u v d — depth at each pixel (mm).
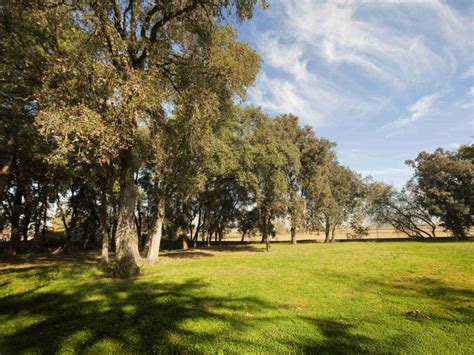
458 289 9047
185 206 35750
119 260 11938
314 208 41844
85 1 9234
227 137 22578
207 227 41031
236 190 41156
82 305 7668
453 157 40188
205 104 12148
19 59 9438
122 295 8633
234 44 12922
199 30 12219
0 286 10320
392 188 45438
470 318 6457
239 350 5016
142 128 13203
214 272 13164
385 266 13812
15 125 11711
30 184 25750
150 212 37125
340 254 20312
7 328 6191
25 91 10289
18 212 25750
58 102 8695
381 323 6246
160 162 15555
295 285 9953
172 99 13180
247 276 11891
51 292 9078
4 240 30953
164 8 10992
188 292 8977
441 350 4980
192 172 19781
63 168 17188
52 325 6309
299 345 5207
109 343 5332
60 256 24250
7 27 9445
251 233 53031
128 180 12727
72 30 10078
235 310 7133
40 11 8852
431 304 7566
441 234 49656
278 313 6910
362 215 48688
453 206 36531
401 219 45188
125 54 10000
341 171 48125
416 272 12023
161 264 17438
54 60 9547
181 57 12703
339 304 7641
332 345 5211
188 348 5117
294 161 28969
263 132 26859
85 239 34500
